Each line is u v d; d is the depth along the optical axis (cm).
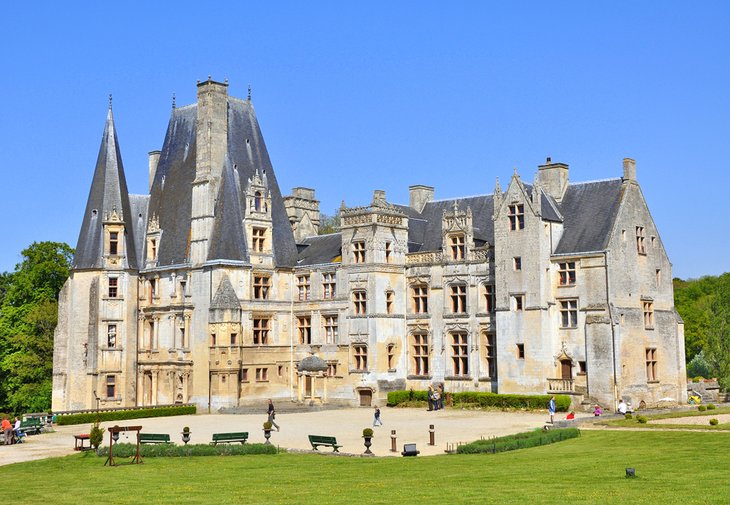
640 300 7594
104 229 8888
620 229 7475
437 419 6906
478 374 8050
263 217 8812
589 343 7250
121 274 8919
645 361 7550
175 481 3953
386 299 8431
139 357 8975
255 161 9156
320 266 8769
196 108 9294
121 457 4772
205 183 8631
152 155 9706
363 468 4244
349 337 8444
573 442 4947
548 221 7625
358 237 8469
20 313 10606
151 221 9156
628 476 3588
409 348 8544
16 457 5156
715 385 9438
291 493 3522
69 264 10962
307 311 8831
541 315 7438
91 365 8681
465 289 8225
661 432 5147
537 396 7331
